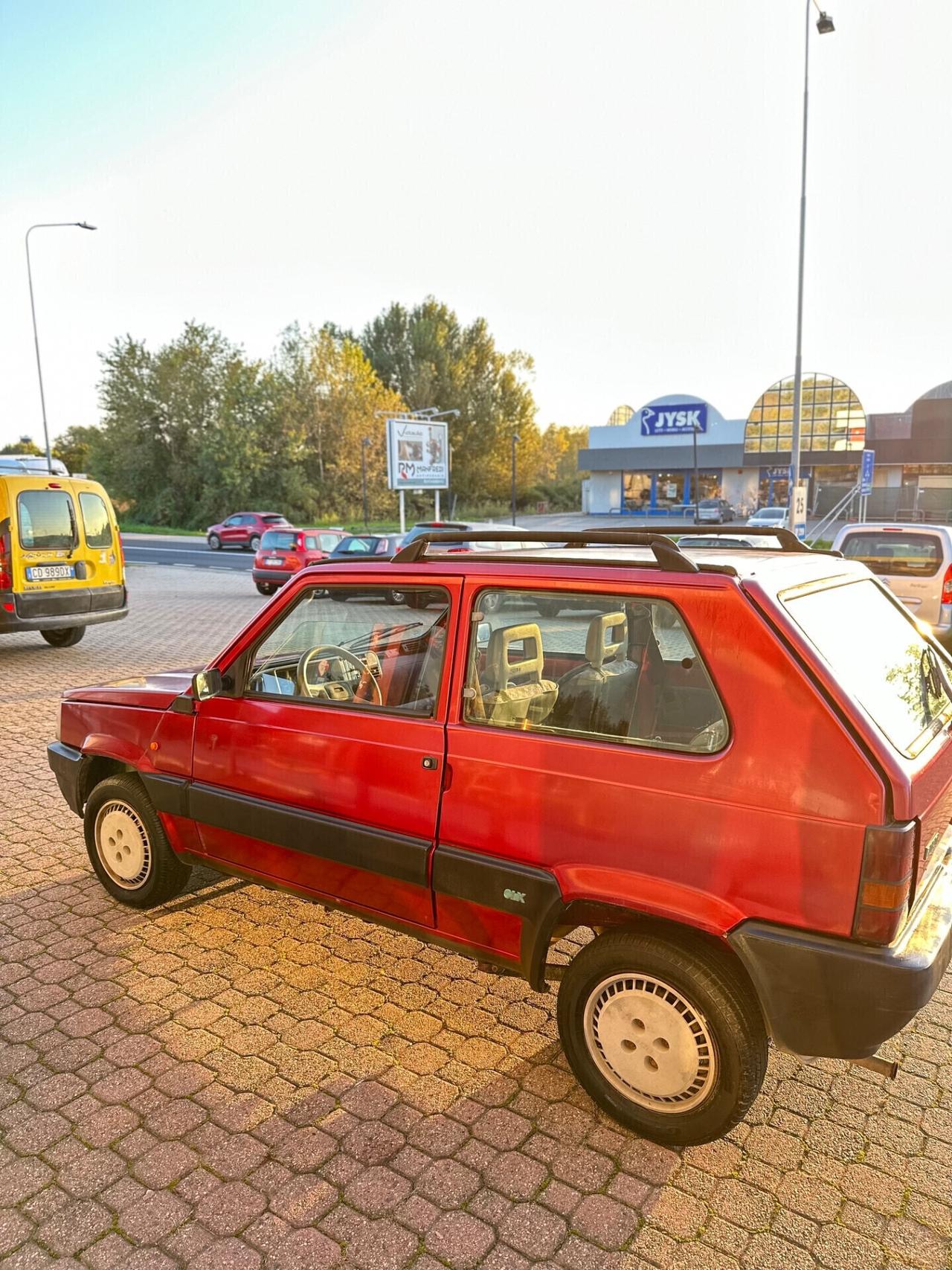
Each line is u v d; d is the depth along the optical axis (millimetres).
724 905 2443
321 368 61906
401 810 3109
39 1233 2385
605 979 2721
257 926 4145
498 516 71750
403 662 3207
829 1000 2312
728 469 56156
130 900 4266
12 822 5492
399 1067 3111
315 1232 2393
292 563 19938
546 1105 2914
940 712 2949
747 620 2449
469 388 76438
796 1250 2336
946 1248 2346
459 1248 2342
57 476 10500
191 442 60531
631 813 2580
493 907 2898
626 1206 2484
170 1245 2348
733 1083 2508
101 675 10195
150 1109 2883
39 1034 3287
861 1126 2824
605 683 2715
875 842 2217
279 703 3484
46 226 33250
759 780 2373
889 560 10258
